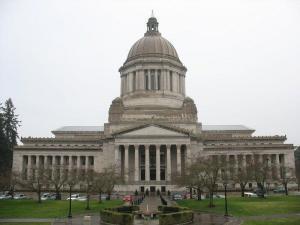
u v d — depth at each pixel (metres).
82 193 120.19
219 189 123.69
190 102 141.25
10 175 106.81
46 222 53.56
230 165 108.06
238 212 65.12
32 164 140.38
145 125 131.00
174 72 158.62
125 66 161.50
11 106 144.75
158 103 149.38
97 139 143.75
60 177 109.56
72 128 164.62
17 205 78.12
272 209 67.50
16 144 144.25
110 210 55.44
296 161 174.38
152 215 57.91
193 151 132.75
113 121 138.50
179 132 130.38
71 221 54.88
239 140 144.00
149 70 156.12
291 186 129.62
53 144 144.62
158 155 129.25
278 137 145.62
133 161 135.25
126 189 123.56
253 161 116.06
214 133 155.00
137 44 164.75
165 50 160.88
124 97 156.75
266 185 125.06
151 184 123.81
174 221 48.97
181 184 95.31
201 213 66.62
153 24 171.62
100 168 137.62
